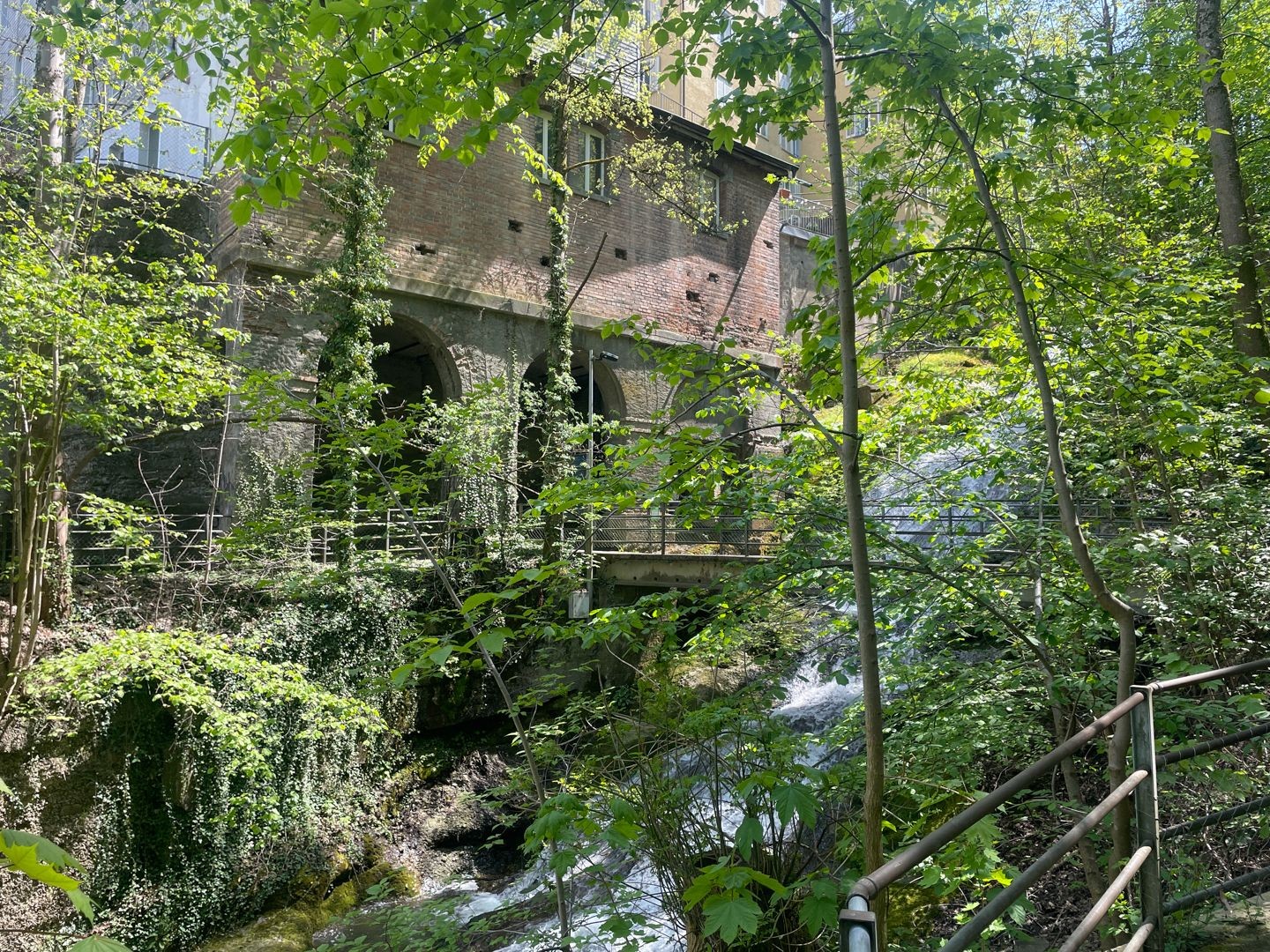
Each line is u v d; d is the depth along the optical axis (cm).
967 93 448
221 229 1572
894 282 502
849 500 351
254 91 816
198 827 1069
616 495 501
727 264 2302
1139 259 764
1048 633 578
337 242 1605
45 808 963
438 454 736
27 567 973
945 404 707
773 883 271
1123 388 505
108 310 919
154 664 969
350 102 375
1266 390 429
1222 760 493
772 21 407
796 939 462
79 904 110
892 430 711
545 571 407
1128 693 391
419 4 349
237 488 1430
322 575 1062
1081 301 534
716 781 514
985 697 630
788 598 786
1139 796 311
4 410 995
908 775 562
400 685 383
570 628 550
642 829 488
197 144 1603
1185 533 679
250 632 1162
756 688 582
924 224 521
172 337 973
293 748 1173
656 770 532
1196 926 404
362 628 1268
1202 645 679
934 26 408
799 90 439
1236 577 672
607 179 2044
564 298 1658
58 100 1005
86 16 578
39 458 1009
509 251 1866
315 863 1151
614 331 492
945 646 715
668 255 2156
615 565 1616
